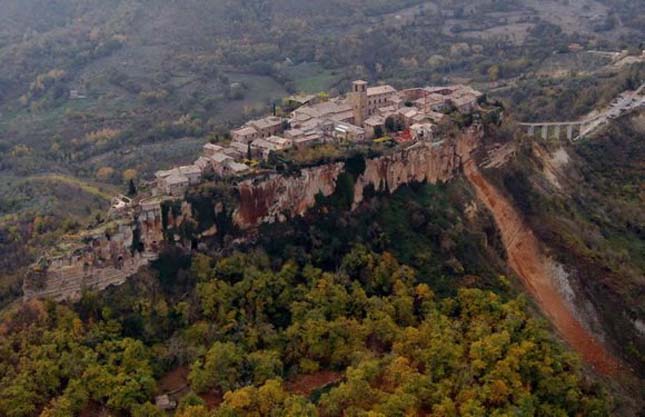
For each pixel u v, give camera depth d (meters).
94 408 123.06
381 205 169.38
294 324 140.50
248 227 157.00
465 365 130.25
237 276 150.12
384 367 129.25
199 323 141.38
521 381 129.75
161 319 142.12
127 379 124.62
